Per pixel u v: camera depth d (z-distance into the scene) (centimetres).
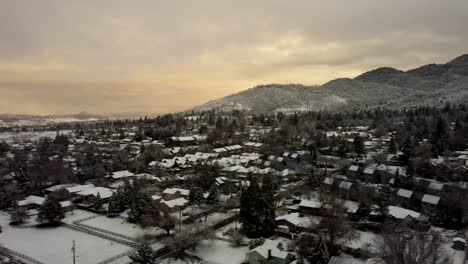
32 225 8444
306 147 16400
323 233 6869
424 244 5703
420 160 11650
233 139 19850
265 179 8831
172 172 13450
